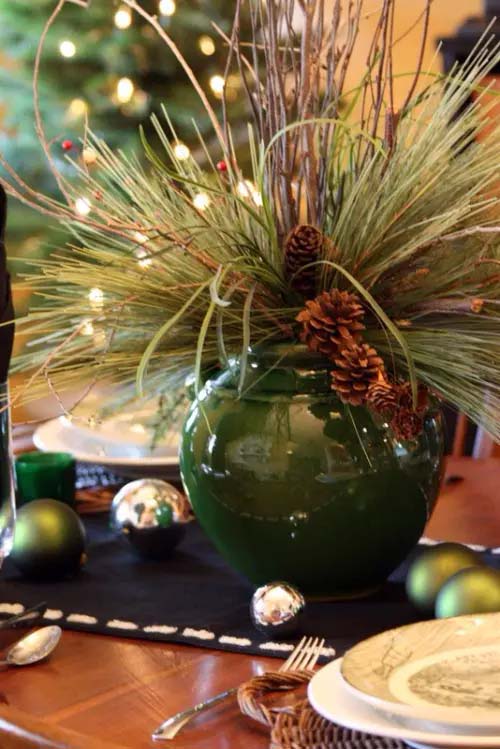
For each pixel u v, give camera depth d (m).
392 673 1.04
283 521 1.27
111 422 1.78
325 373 1.27
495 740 0.96
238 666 1.18
